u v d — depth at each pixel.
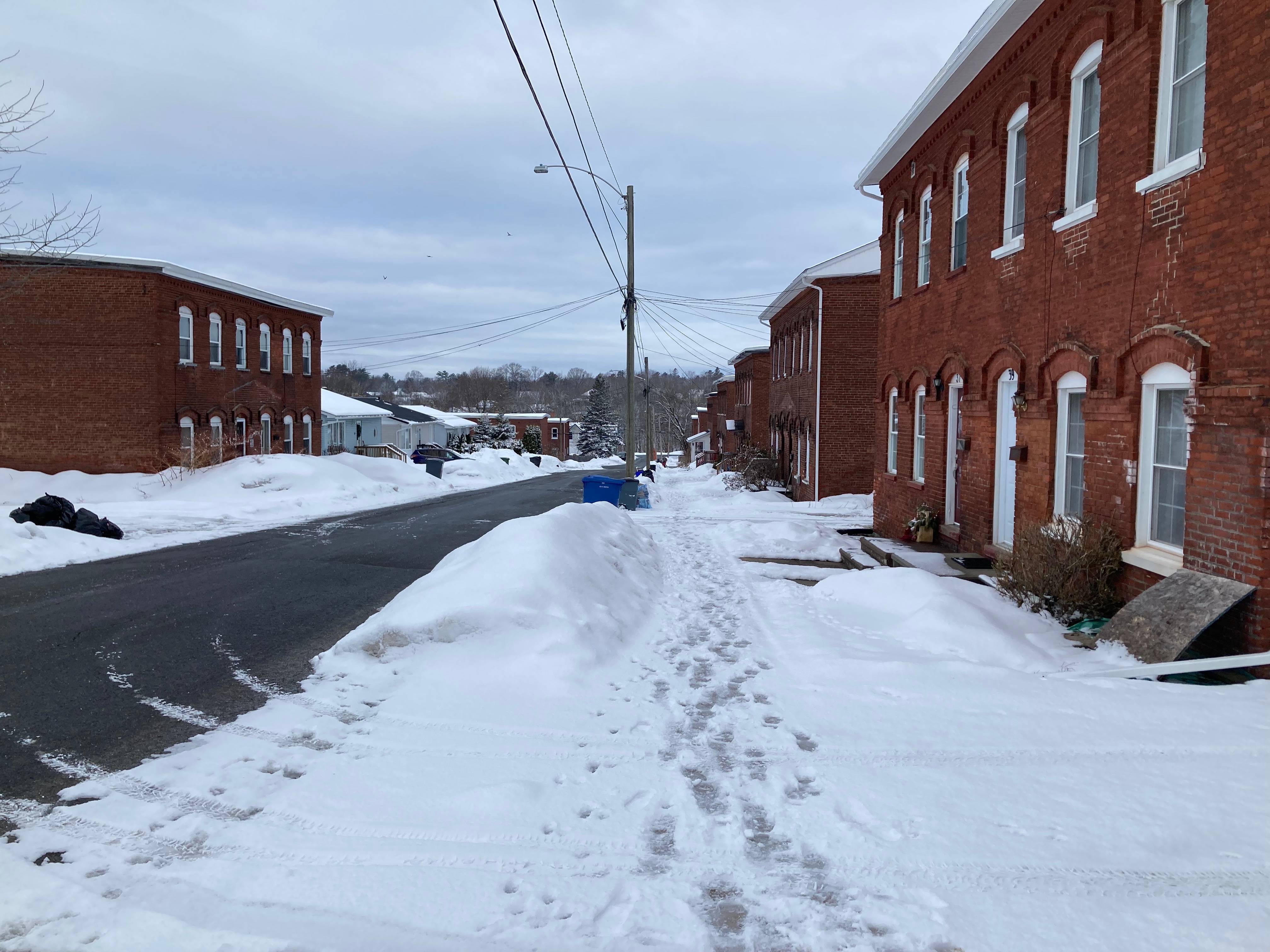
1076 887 3.46
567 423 103.06
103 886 3.57
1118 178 8.09
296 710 5.91
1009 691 5.84
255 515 20.89
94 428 25.31
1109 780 4.42
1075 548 8.15
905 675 6.28
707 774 4.74
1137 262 7.75
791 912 3.38
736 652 7.35
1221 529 6.48
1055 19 9.54
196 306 27.41
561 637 6.88
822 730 5.36
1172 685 5.89
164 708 6.00
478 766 4.87
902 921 3.26
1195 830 3.87
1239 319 6.32
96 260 24.53
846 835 3.96
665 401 100.50
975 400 11.96
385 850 3.89
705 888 3.57
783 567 12.45
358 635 7.10
